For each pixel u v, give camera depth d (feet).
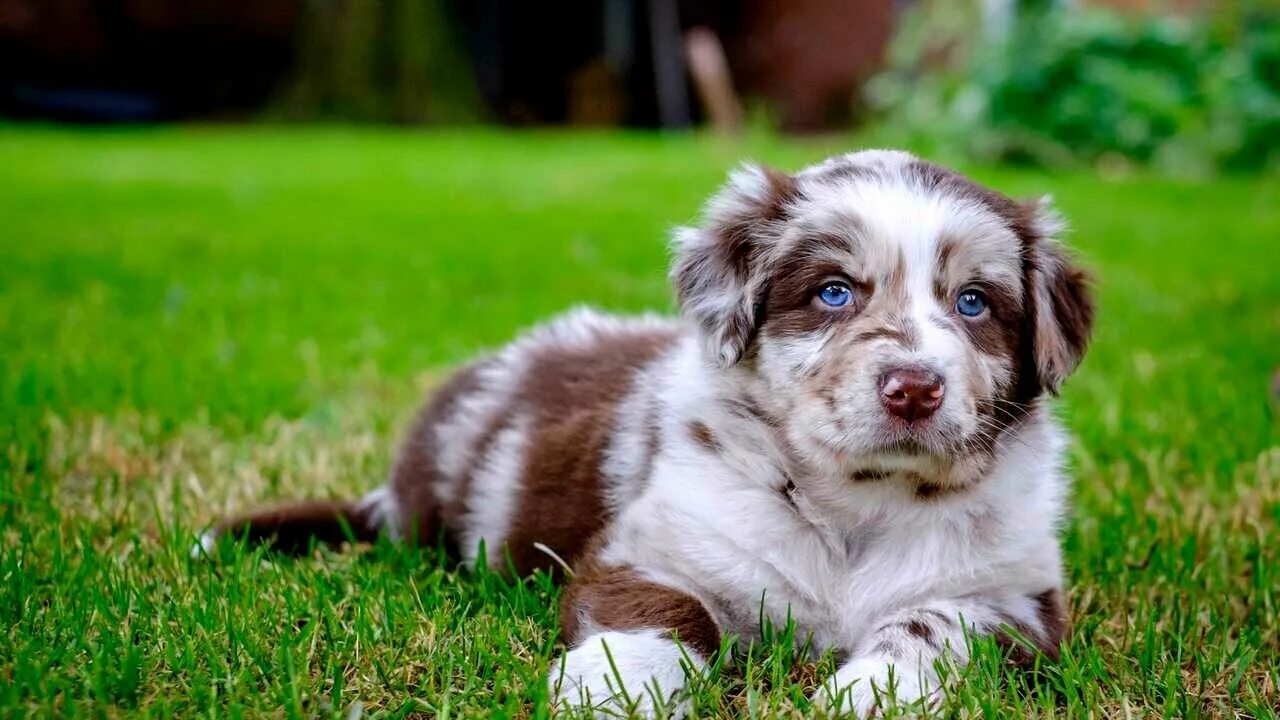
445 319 4.98
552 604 2.86
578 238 7.10
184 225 7.46
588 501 2.98
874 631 2.73
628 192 9.27
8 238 6.74
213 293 5.42
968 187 2.90
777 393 2.81
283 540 3.21
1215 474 3.44
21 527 3.10
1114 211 8.07
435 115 17.74
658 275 5.84
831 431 2.71
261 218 7.84
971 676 2.62
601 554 2.83
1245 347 4.45
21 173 10.07
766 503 2.78
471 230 7.43
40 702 2.56
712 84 15.78
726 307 2.86
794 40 16.80
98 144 13.24
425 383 4.09
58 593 2.84
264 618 2.78
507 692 2.60
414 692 2.64
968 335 2.79
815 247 2.81
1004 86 10.84
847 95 16.43
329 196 9.04
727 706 2.62
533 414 3.18
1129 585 3.01
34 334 4.53
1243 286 5.66
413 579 2.96
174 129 16.43
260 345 4.47
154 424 3.71
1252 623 2.93
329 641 2.73
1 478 3.32
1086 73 10.78
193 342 4.52
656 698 2.58
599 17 18.25
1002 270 2.84
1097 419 3.78
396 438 3.59
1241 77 10.46
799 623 2.79
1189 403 3.87
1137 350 4.45
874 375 2.69
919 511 2.79
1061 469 3.00
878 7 16.11
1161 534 3.19
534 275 5.92
